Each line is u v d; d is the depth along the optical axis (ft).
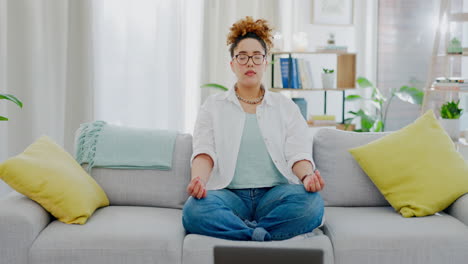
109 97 13.07
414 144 6.89
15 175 6.04
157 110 13.43
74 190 6.19
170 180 7.18
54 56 12.22
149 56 13.28
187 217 5.88
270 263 4.25
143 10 13.14
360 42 15.02
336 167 7.20
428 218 6.28
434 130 7.06
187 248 5.58
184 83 13.50
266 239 5.74
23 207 5.82
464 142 10.67
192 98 13.76
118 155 7.25
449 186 6.51
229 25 13.80
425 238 5.70
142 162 7.19
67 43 12.26
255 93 6.97
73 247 5.61
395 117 14.99
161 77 13.42
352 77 13.62
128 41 13.02
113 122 13.16
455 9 13.12
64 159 6.75
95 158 7.18
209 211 5.79
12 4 11.69
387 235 5.73
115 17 12.96
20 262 5.63
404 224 6.03
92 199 6.39
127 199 7.10
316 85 14.96
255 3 13.97
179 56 13.33
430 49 14.39
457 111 10.75
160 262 5.63
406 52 14.74
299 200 5.91
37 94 12.07
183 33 13.37
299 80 13.23
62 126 12.35
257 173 6.58
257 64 6.79
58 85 12.29
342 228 5.93
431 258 5.66
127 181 7.13
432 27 14.35
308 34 14.82
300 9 14.61
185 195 7.17
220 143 6.72
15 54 11.80
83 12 12.26
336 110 15.20
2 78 11.55
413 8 14.60
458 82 11.18
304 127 6.93
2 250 5.62
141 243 5.64
